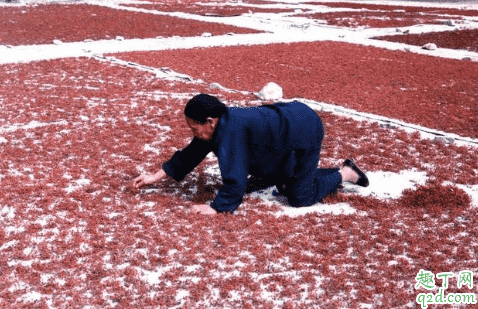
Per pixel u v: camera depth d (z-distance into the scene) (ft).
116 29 45.03
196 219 12.63
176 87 25.48
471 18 61.05
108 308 9.53
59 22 48.26
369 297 9.91
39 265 10.73
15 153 16.60
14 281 10.27
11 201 13.47
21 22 47.85
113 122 19.99
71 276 10.46
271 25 51.52
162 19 52.70
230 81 27.20
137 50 35.70
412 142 18.42
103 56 32.50
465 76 29.89
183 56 33.71
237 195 12.69
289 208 13.50
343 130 19.48
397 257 11.29
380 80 28.37
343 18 59.11
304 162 12.74
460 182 15.11
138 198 13.83
